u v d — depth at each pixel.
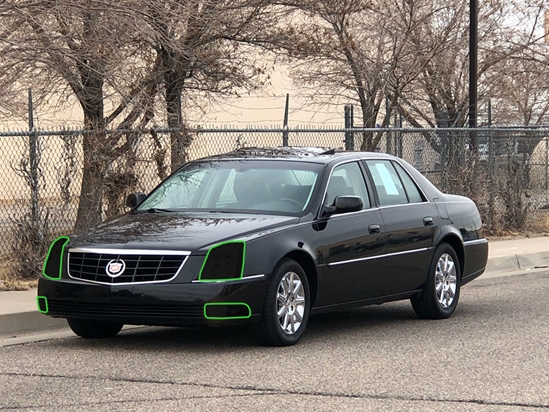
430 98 23.08
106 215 13.15
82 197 12.93
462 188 18.69
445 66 22.16
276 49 16.92
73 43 13.23
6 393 6.61
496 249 16.56
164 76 15.60
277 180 9.23
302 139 30.23
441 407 6.23
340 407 6.20
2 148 24.98
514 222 19.66
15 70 13.42
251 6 15.32
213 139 23.08
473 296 12.07
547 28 23.86
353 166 9.64
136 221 8.75
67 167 12.74
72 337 9.14
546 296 11.98
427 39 21.17
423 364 7.65
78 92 14.27
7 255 12.81
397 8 20.17
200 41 15.42
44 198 12.57
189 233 8.16
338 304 9.02
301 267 8.48
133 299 7.87
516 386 6.86
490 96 23.88
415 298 10.11
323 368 7.45
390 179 10.03
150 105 14.02
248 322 8.05
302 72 21.11
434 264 10.11
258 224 8.38
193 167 9.84
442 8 20.52
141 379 7.03
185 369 7.38
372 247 9.27
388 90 20.62
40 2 12.27
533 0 23.36
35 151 12.48
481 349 8.34
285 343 8.34
